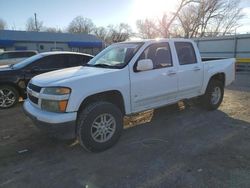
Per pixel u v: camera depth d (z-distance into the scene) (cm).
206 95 617
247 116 595
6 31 3581
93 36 4306
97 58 527
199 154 397
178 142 446
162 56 502
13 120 591
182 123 549
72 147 432
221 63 646
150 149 420
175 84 519
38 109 405
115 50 508
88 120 392
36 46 3631
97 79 405
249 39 1655
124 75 435
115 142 430
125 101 439
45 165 372
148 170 352
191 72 550
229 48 1795
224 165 361
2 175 347
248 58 1659
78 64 821
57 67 781
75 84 383
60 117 371
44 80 414
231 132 491
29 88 446
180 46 542
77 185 320
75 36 4062
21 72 720
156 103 493
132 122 561
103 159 388
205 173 340
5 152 417
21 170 359
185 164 366
